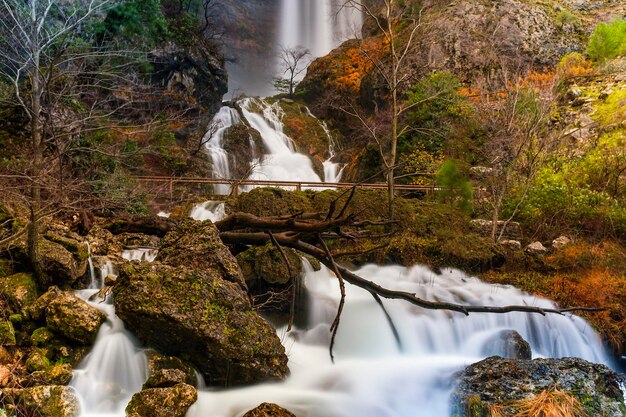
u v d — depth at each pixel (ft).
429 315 29.01
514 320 29.40
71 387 18.53
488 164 51.24
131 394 19.49
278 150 80.18
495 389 18.89
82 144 36.50
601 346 29.07
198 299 20.26
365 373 23.24
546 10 76.79
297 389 21.30
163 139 58.90
